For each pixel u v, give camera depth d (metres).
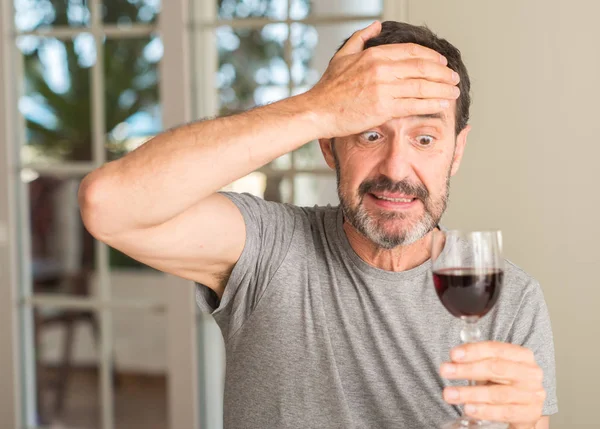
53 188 3.20
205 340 3.02
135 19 3.03
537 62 2.50
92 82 3.10
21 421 3.26
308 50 2.83
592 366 2.50
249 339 1.45
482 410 1.14
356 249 1.43
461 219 2.61
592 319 2.49
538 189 2.52
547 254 2.53
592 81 2.45
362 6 2.71
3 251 3.20
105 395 3.20
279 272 1.44
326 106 1.22
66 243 3.21
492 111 2.55
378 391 1.40
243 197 1.49
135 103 3.07
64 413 3.27
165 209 1.22
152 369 3.20
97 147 3.12
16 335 3.22
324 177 2.80
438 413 1.39
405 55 1.23
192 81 2.97
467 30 2.55
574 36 2.46
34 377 3.28
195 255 1.35
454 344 1.40
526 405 1.15
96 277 3.18
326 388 1.41
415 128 1.31
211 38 2.96
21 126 3.20
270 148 1.22
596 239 2.47
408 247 1.40
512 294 1.45
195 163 1.21
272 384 1.43
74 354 3.25
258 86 2.91
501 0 2.51
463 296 1.13
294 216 1.51
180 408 3.01
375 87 1.20
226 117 1.26
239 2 2.91
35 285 3.25
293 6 2.83
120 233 1.26
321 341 1.42
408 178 1.32
